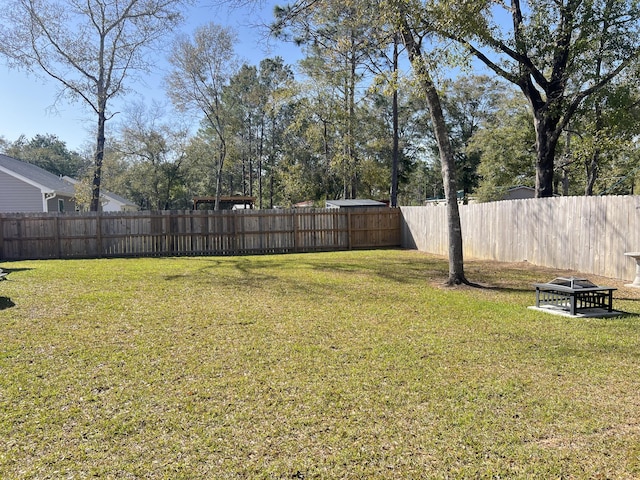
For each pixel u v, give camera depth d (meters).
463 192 38.19
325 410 2.96
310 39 18.08
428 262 12.12
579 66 11.47
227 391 3.28
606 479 2.21
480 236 12.89
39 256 14.17
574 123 13.91
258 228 16.00
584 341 4.53
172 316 5.66
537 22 11.32
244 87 36.75
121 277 9.18
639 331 4.91
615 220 8.53
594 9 10.78
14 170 19.81
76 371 3.70
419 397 3.16
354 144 25.53
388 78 8.47
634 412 2.93
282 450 2.47
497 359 3.98
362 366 3.81
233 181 49.78
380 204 19.72
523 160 24.50
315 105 23.73
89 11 17.44
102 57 18.06
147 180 33.56
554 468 2.30
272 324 5.27
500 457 2.41
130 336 4.75
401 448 2.49
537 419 2.83
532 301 6.67
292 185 29.34
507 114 26.08
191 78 25.08
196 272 10.09
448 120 37.56
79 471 2.26
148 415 2.89
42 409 2.97
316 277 9.23
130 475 2.23
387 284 8.30
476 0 7.69
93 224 14.55
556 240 10.07
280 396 3.19
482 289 7.73
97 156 18.69
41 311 5.89
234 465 2.33
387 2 7.48
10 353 4.14
